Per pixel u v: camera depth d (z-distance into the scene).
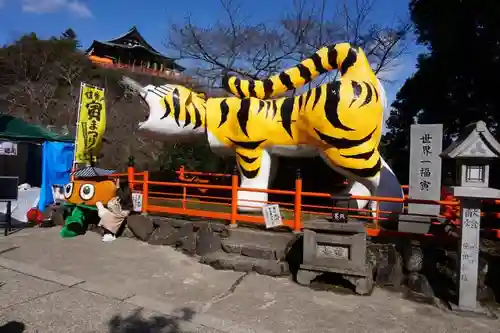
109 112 21.52
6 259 5.49
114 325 3.47
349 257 4.51
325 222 4.75
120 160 19.06
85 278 4.75
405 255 4.79
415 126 5.22
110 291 4.31
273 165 7.05
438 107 12.84
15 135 8.54
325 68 6.51
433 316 3.88
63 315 3.66
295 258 5.21
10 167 10.33
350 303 4.16
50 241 6.62
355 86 5.70
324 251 4.64
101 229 7.21
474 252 3.99
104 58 31.39
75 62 26.59
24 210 8.61
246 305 4.02
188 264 5.41
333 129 5.71
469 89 11.83
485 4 10.51
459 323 3.73
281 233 5.59
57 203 8.59
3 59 25.55
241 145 6.62
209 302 4.08
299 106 6.15
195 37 16.95
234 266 5.17
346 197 5.13
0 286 4.40
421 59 13.47
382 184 6.02
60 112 23.62
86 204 6.98
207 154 12.24
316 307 4.02
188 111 6.91
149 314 3.72
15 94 24.53
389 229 5.77
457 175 4.09
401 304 4.17
